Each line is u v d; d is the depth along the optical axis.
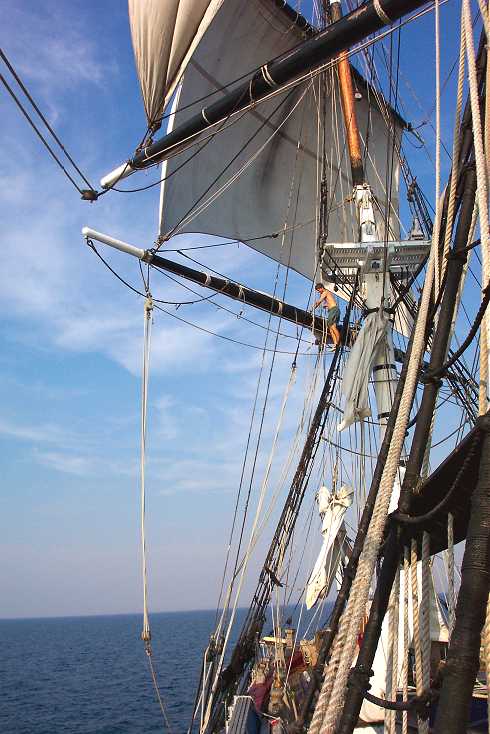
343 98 13.71
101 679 58.25
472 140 3.71
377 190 17.08
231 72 14.63
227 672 10.83
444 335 3.39
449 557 2.95
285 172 16.84
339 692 2.98
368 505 4.49
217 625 9.98
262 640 12.33
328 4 15.19
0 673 66.38
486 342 2.81
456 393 9.95
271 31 14.99
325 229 11.89
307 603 9.73
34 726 36.12
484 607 2.31
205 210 15.08
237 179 15.88
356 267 10.91
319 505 10.37
